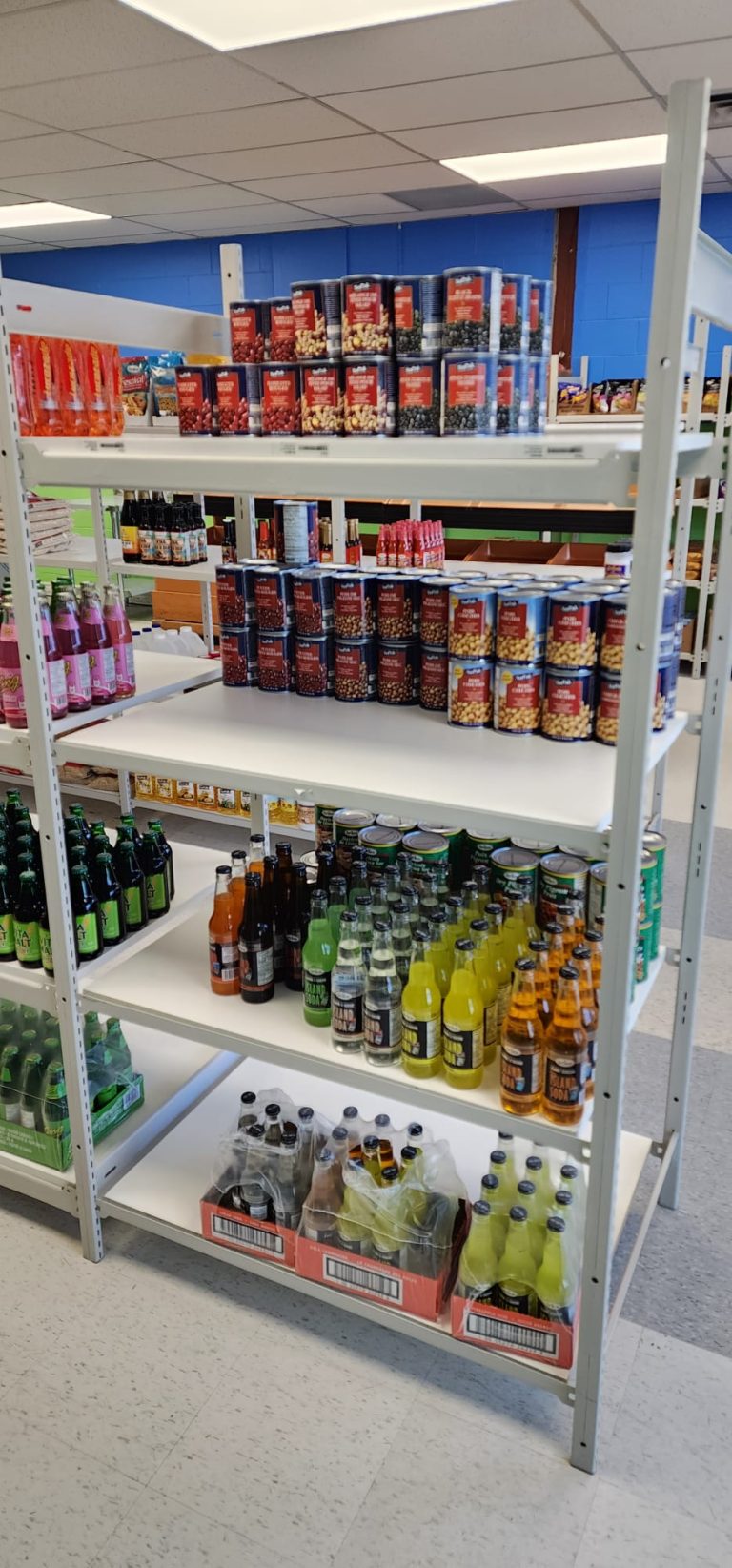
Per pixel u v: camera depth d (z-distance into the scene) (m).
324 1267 1.93
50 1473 1.75
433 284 1.49
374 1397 1.90
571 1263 1.76
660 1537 1.65
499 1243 1.82
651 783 2.59
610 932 1.48
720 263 1.52
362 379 1.56
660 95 5.12
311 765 1.74
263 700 2.18
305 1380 1.93
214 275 9.52
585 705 1.78
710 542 6.20
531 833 1.50
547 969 1.71
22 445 1.75
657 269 1.22
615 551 2.06
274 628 2.18
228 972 2.08
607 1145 1.58
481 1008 1.73
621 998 1.50
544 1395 1.90
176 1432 1.83
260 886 2.03
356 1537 1.64
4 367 1.71
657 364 1.25
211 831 4.67
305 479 1.54
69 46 4.41
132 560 4.50
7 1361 1.97
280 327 1.70
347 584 2.05
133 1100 2.40
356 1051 1.87
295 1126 2.03
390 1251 1.88
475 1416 1.86
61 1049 2.22
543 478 1.37
